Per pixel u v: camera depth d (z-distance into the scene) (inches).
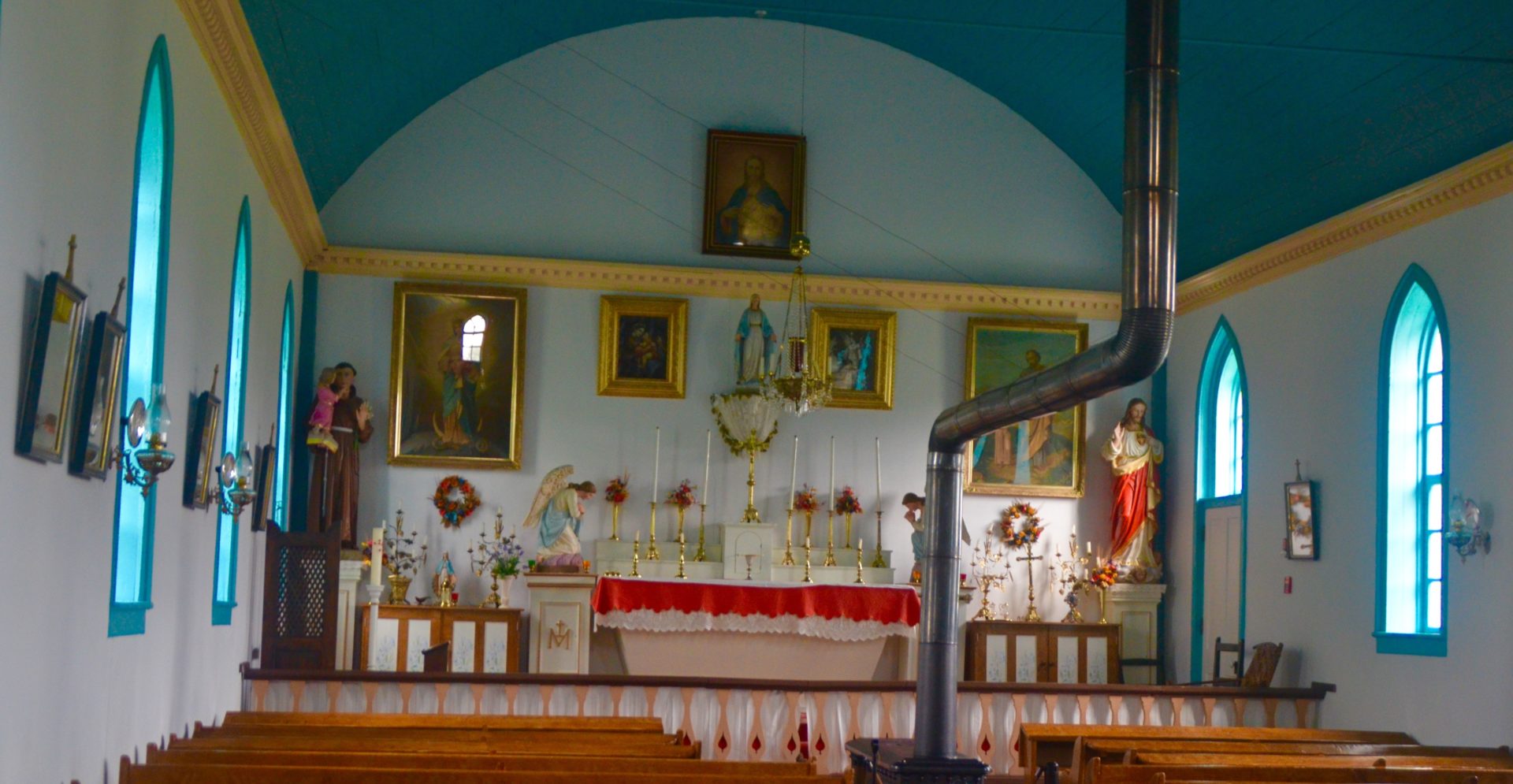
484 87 758.5
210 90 435.5
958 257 784.9
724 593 640.4
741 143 769.6
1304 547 637.3
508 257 743.7
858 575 715.4
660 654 641.0
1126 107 363.6
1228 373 745.6
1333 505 623.5
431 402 737.6
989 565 771.4
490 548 734.5
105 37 308.5
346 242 739.4
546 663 663.1
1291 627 650.2
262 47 499.8
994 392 410.9
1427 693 548.4
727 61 777.6
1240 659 685.9
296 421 709.9
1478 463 527.8
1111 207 800.3
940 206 786.8
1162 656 771.4
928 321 781.9
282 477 671.8
